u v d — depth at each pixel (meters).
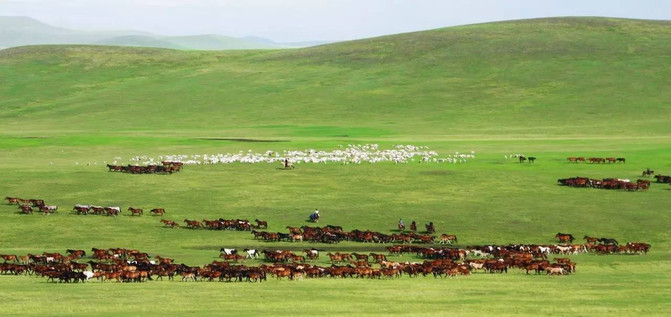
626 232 57.16
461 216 61.97
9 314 31.16
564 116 135.75
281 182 75.50
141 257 47.19
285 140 113.06
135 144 107.00
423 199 67.94
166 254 49.94
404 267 43.97
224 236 56.12
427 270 43.81
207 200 67.56
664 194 68.62
